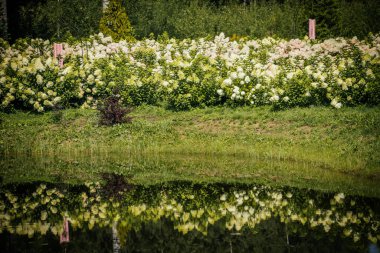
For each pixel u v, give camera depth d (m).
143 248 11.25
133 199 14.97
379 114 19.86
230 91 23.39
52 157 20.12
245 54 26.88
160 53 26.91
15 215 13.67
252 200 14.62
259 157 18.86
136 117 23.30
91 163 19.16
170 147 20.27
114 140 20.98
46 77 24.89
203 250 11.02
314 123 20.05
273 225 12.62
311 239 11.60
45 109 25.19
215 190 15.62
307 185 15.64
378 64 22.55
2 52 28.81
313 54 25.64
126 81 24.44
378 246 11.06
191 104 24.06
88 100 25.03
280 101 22.42
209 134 20.75
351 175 15.97
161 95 24.47
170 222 13.07
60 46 26.58
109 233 12.25
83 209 14.20
